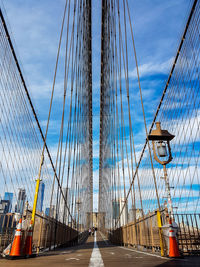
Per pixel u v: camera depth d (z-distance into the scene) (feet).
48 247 24.18
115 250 22.53
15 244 13.37
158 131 22.04
